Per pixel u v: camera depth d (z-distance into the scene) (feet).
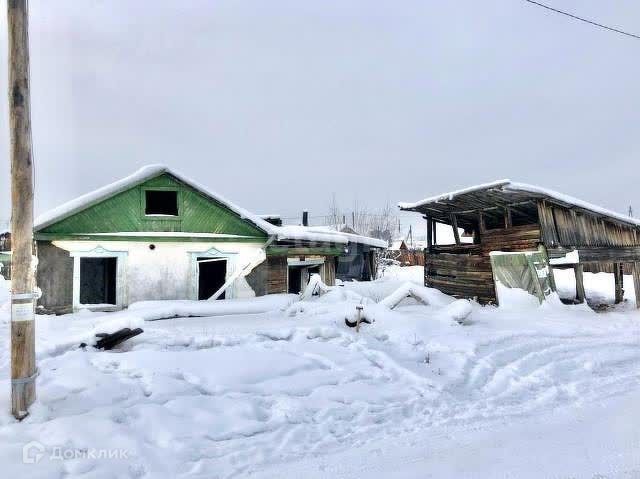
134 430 15.38
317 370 23.36
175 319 35.24
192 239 44.04
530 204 49.14
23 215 15.85
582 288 48.08
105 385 18.33
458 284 55.47
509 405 20.06
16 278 15.76
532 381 23.44
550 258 45.75
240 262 46.57
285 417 17.39
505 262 47.03
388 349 27.66
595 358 27.81
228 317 36.09
